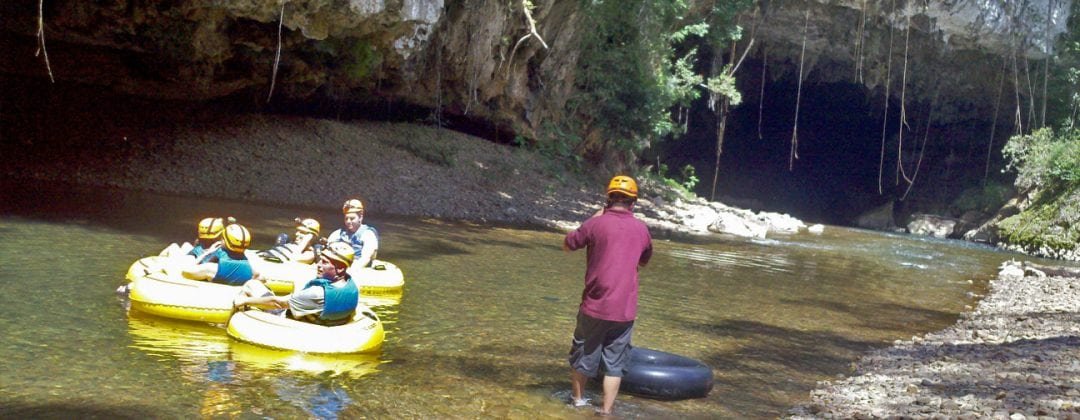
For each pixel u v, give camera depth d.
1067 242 25.16
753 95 39.38
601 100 27.83
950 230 33.56
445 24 21.16
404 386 5.77
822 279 14.52
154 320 6.81
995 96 34.47
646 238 5.59
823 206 42.38
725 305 10.56
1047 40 29.42
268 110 20.41
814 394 6.55
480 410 5.43
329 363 6.14
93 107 17.80
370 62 19.11
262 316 6.44
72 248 9.30
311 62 18.91
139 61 17.05
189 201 14.55
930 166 38.06
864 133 40.75
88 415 4.63
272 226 12.98
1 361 5.36
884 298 12.81
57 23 14.88
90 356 5.67
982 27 30.53
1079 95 31.86
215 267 7.34
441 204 18.73
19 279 7.59
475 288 9.80
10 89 17.00
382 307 8.22
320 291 6.48
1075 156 27.23
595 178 27.17
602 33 26.94
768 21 31.98
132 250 9.59
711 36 30.64
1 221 10.47
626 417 5.54
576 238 5.62
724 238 21.30
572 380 5.92
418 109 23.44
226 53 16.94
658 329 8.58
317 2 14.47
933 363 7.84
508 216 19.23
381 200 17.89
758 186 43.25
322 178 18.16
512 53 22.44
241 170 17.39
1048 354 8.32
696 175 42.06
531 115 25.56
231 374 5.61
